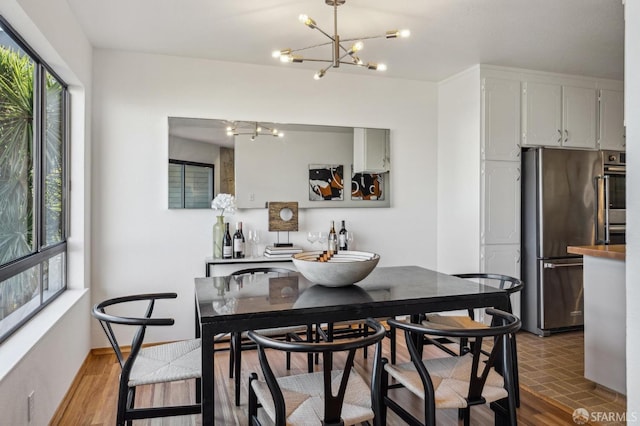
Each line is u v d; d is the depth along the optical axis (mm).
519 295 4066
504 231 4043
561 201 3977
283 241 4031
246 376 3012
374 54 3697
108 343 3510
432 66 4012
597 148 4387
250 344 2988
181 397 2689
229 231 3877
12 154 2113
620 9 2859
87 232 3318
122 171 3570
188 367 1979
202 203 3773
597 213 4070
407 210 4434
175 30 3170
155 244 3658
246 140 3900
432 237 4523
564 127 4246
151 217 3645
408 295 2105
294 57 2566
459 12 2908
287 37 3316
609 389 2707
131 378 1868
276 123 3984
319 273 2180
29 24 2049
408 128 4430
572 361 3279
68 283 3170
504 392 1725
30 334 2133
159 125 3660
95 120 3504
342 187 4191
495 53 3680
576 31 3221
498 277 2840
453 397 1674
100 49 3512
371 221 4309
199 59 3768
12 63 2121
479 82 3955
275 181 3980
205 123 3783
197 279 2547
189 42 3402
